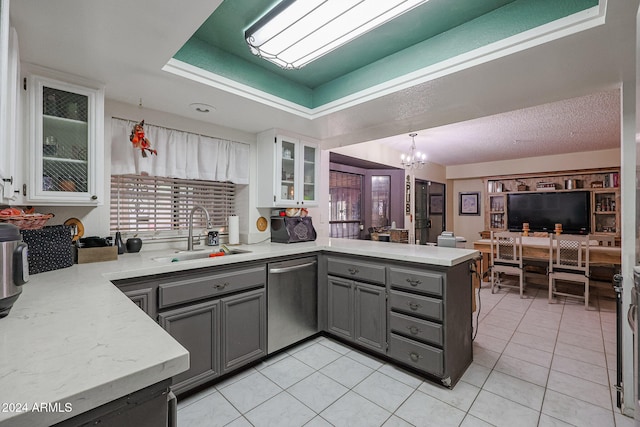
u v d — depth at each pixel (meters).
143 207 2.34
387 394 1.85
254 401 1.78
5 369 0.59
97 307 0.98
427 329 1.96
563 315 3.33
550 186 5.94
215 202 2.85
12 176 1.25
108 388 0.56
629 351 1.66
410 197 5.54
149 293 1.66
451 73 1.70
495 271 4.31
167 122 2.36
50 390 0.53
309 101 2.54
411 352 2.04
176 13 1.23
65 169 1.70
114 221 2.20
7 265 0.86
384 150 4.89
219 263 1.94
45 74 1.62
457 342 2.03
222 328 1.96
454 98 2.07
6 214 1.31
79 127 1.76
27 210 1.66
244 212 2.93
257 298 2.17
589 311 3.47
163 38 1.39
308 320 2.54
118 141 2.13
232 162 2.78
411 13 1.58
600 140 4.58
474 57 1.59
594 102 3.06
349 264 2.44
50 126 1.66
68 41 1.40
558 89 1.91
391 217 5.34
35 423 0.48
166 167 2.36
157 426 0.66
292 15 1.43
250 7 1.53
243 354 2.07
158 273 1.68
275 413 1.67
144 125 2.24
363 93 2.13
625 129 1.74
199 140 2.56
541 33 1.39
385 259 2.21
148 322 0.86
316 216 3.68
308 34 1.56
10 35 1.23
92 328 0.81
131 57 1.55
